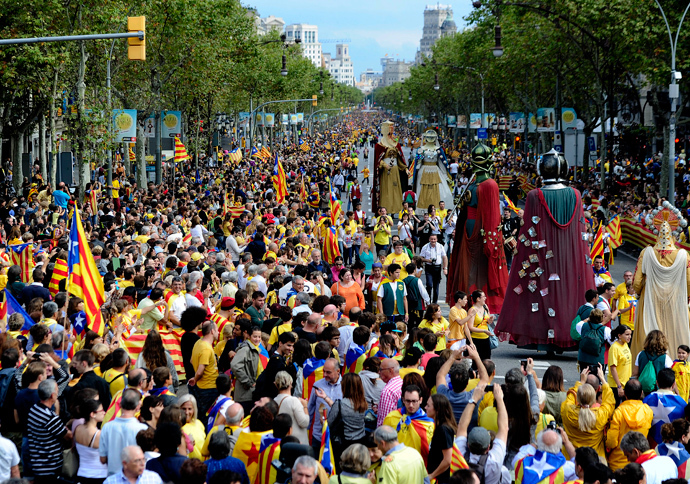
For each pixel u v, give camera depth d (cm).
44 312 1606
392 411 1088
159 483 930
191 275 1781
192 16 5441
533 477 957
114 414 1150
